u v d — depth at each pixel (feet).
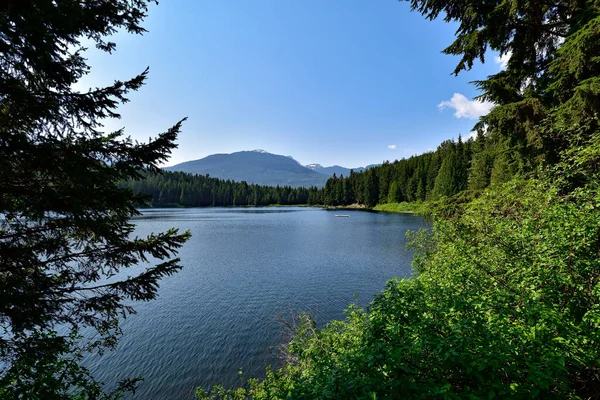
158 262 92.38
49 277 13.33
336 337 23.76
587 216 14.89
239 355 41.63
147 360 40.65
